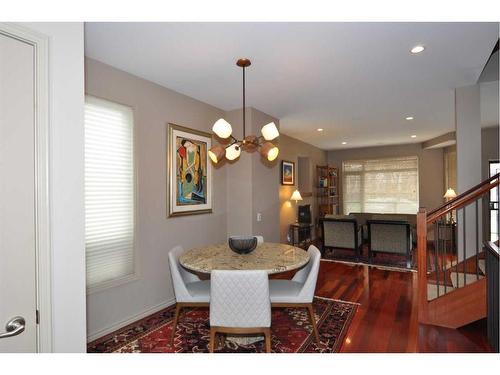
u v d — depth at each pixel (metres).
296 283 2.63
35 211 1.11
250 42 2.27
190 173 3.52
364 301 3.40
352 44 2.30
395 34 2.16
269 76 2.96
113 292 2.67
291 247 2.81
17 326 1.05
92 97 2.52
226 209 4.13
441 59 2.59
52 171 1.16
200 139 3.69
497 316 2.17
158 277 3.10
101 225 2.60
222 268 2.14
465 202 2.61
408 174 7.70
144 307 2.95
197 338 2.52
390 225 5.04
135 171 2.85
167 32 2.11
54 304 1.16
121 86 2.75
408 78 3.05
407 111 4.38
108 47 2.32
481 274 3.29
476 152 3.27
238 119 4.09
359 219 6.92
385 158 7.96
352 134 6.27
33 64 1.12
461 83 3.23
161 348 2.36
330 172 8.12
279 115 4.57
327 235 5.64
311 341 2.46
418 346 2.39
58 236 1.18
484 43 2.30
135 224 2.86
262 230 4.23
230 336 2.46
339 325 2.76
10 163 1.06
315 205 7.81
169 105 3.27
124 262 2.79
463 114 3.32
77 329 1.23
